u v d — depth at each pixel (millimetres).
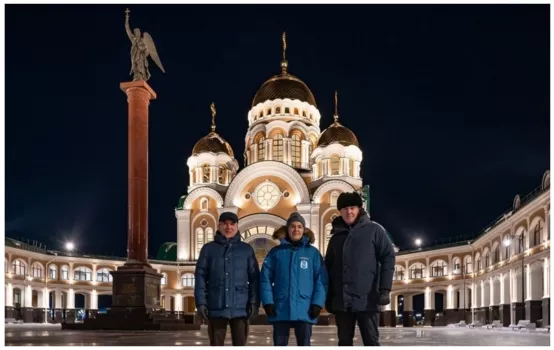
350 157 64188
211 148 68750
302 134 67062
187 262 63156
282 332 8062
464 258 57188
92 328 26094
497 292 48406
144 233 27422
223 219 8734
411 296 63281
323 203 60938
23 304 51344
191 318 36750
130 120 27969
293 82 70188
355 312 7965
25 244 52781
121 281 26594
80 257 58906
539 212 36219
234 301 8430
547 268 34625
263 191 63031
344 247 8008
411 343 16391
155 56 29672
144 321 25766
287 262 8070
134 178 27484
